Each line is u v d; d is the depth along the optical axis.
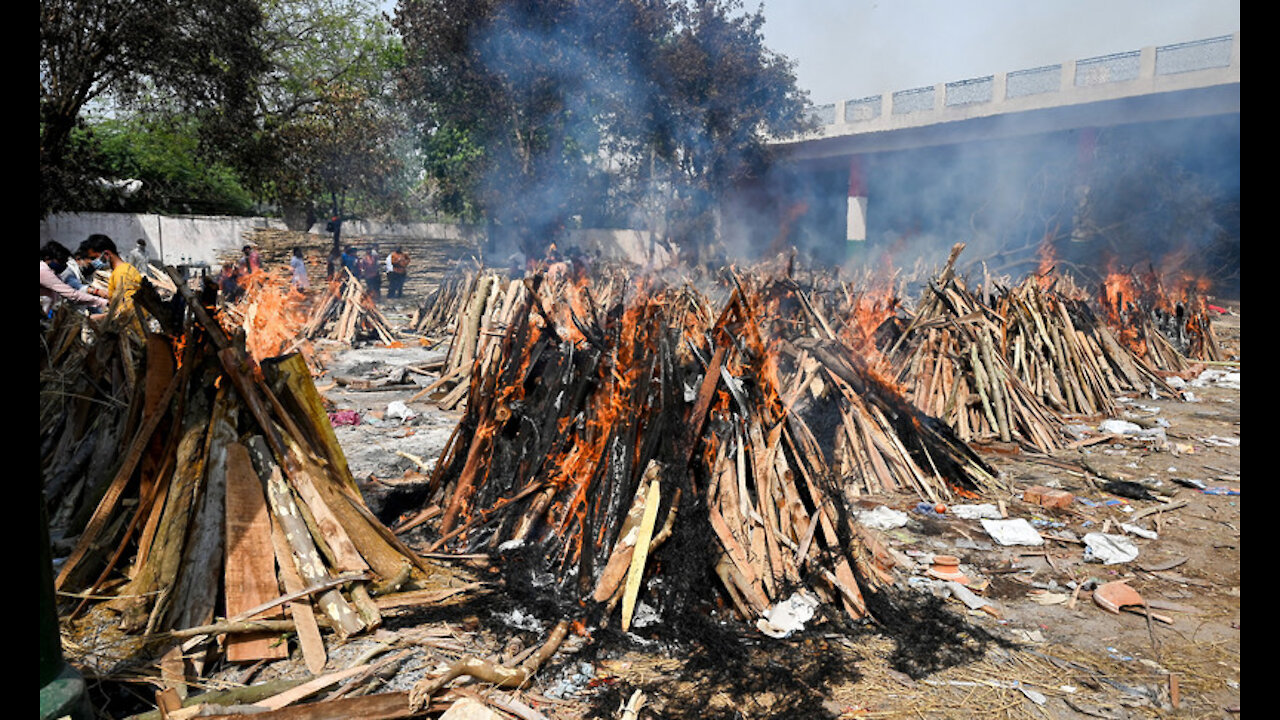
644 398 5.02
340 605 4.00
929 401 9.27
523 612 4.29
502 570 4.77
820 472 5.07
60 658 3.01
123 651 3.65
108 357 5.59
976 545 5.84
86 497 5.03
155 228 25.17
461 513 5.58
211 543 4.06
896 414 7.47
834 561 4.62
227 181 36.16
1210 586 5.14
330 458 4.66
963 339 9.74
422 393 10.47
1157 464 8.21
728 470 4.76
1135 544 5.91
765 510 4.72
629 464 4.80
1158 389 12.19
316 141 29.00
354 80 35.59
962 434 9.03
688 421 4.88
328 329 15.55
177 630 3.81
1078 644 4.34
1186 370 13.85
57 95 22.67
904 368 9.63
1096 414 10.45
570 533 4.84
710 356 5.24
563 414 5.59
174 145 34.25
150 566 4.04
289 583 4.03
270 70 27.55
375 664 3.69
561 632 4.04
